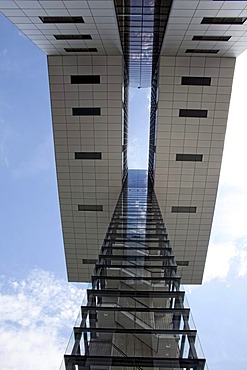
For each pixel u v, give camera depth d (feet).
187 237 112.88
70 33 74.28
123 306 34.55
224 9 61.57
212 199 106.32
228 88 92.22
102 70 90.84
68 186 106.63
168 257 48.03
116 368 26.12
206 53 87.10
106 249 51.39
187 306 34.73
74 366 26.14
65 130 98.07
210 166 101.35
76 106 94.89
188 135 97.76
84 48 84.89
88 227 112.88
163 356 27.55
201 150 99.55
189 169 102.37
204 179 103.45
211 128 96.53
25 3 59.31
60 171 104.22
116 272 43.29
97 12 63.05
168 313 33.40
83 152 100.99
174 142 99.04
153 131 117.91
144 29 80.48
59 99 94.32
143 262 46.65
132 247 52.54
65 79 92.27
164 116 96.02
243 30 71.41
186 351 27.96
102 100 93.76
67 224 113.19
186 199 107.04
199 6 60.54
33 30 72.28
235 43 79.61
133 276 41.83
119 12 70.74
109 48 84.69
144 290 38.06
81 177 104.78
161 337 29.68
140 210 82.79
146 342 29.48
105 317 32.76
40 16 65.26
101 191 106.63
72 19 66.69
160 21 75.31
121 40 84.12
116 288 38.58
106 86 92.22
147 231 61.98
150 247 52.65
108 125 96.53
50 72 91.76
